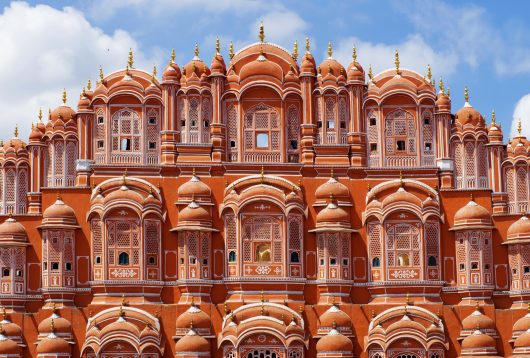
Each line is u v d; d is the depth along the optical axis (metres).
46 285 71.94
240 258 72.81
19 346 70.25
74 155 79.31
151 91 76.19
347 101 76.81
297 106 76.62
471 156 79.19
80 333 70.94
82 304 72.44
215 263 73.25
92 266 72.62
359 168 75.50
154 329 70.38
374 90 77.12
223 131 75.75
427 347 70.56
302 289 73.12
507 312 72.81
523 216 74.62
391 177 75.69
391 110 77.00
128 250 72.56
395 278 73.44
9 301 72.12
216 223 73.81
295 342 70.19
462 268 73.81
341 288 72.94
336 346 69.88
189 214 72.69
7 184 84.38
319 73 77.38
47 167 81.50
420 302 73.00
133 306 71.69
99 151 75.62
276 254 73.12
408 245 73.81
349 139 76.25
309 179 75.00
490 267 73.94
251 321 69.94
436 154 76.69
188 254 72.56
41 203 78.44
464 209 74.31
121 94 75.88
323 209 74.00
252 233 73.25
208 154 75.00
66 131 79.38
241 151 75.69
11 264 72.62
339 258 73.19
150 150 75.75
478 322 71.81
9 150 84.88
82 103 76.06
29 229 73.62
